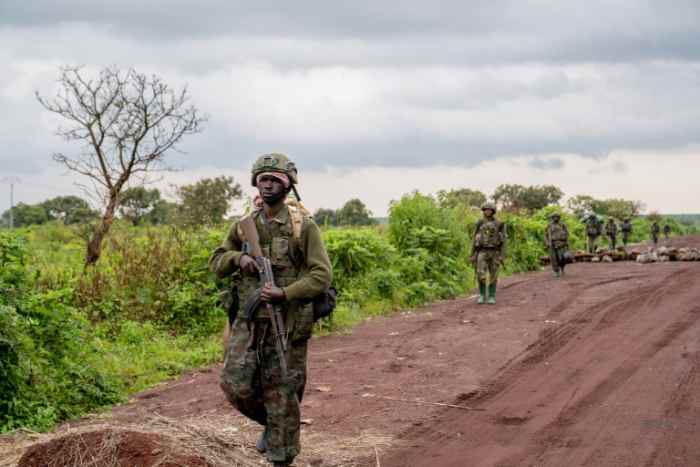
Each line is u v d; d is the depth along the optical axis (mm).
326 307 4754
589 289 16250
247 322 4691
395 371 8625
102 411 7129
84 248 15883
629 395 7289
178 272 11398
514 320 12234
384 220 18906
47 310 7551
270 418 4672
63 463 4445
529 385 7855
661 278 18266
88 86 15031
